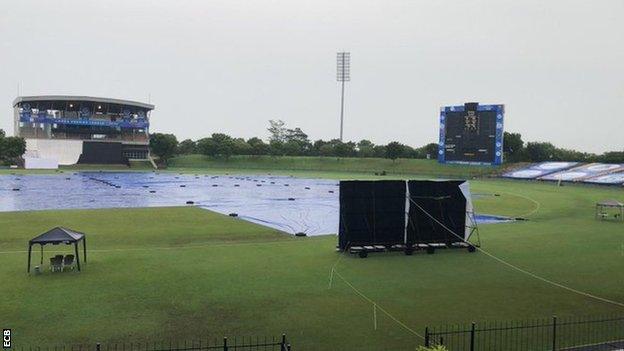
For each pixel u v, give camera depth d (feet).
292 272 81.76
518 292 71.72
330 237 118.52
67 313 59.52
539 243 110.63
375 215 99.19
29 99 473.26
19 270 79.66
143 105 515.09
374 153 532.73
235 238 115.14
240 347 49.93
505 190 266.36
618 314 61.98
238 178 346.33
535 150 421.18
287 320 58.59
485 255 97.40
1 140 428.56
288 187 274.16
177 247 101.91
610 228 133.49
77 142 474.49
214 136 532.73
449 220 103.65
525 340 53.16
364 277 79.41
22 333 53.11
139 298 65.92
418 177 374.84
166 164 494.18
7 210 159.22
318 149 559.79
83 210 161.07
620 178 307.17
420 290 72.28
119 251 96.12
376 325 57.41
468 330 55.52
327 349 50.31
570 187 291.79
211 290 70.28
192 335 53.36
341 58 524.11
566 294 70.90
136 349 49.32
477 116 346.54
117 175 360.28
